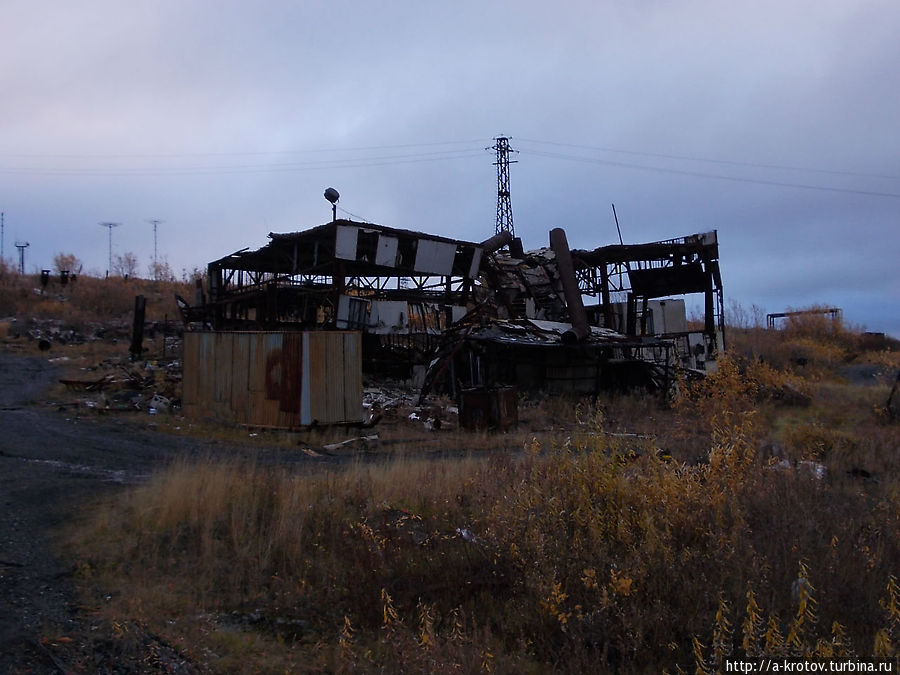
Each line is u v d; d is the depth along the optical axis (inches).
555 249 1253.7
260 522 333.1
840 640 193.8
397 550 283.7
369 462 566.6
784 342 2000.5
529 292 1446.9
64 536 327.9
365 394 987.9
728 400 507.8
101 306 2170.3
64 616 239.3
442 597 248.4
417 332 1216.8
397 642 209.0
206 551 296.4
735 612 218.8
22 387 1048.8
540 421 885.2
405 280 1323.8
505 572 257.8
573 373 1179.9
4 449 568.4
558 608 227.5
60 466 504.1
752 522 286.2
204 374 814.5
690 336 1391.5
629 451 342.6
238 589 269.0
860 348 2065.7
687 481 299.7
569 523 277.0
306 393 728.3
